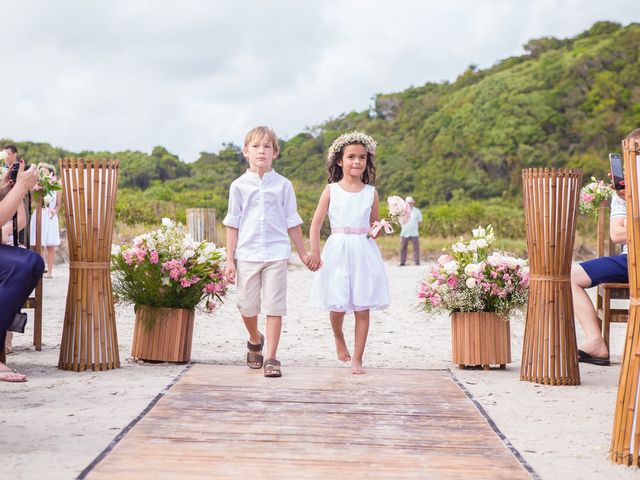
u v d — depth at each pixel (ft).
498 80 200.23
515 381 19.24
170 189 162.91
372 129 207.92
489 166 176.86
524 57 217.97
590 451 13.08
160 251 21.08
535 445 13.41
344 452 12.68
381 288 20.02
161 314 20.79
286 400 16.38
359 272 19.89
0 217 17.70
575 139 180.55
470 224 108.37
